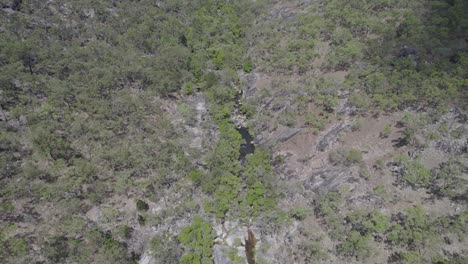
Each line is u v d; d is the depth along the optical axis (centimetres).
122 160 7044
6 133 6938
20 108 7425
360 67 8862
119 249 5647
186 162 7394
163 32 11362
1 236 5550
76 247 5603
